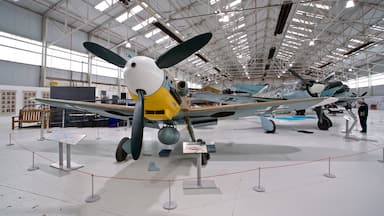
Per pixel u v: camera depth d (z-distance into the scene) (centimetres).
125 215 157
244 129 682
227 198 184
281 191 198
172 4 940
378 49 1512
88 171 257
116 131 621
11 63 878
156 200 181
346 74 2395
